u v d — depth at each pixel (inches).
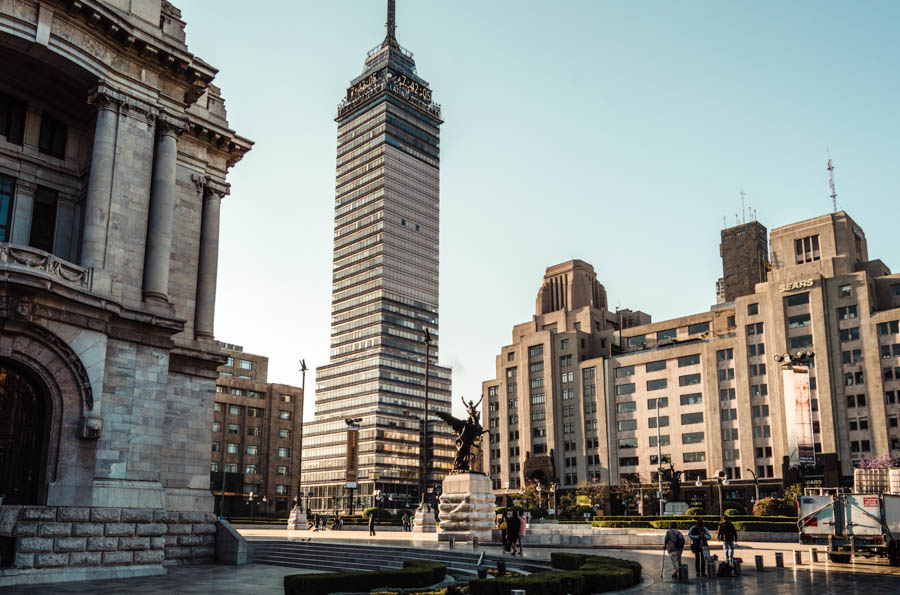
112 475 1224.8
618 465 5285.4
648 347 5629.9
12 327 1112.8
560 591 916.0
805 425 3627.0
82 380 1185.4
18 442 1145.4
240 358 5689.0
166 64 1414.9
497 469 6018.7
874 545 1450.5
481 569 960.9
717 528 2417.6
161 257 1375.5
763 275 5821.9
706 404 4906.5
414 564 1162.6
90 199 1289.4
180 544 1478.8
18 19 1218.6
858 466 4151.1
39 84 1364.4
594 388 5531.5
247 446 5196.9
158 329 1330.0
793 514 2731.3
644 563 1438.2
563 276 6550.2
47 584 1078.4
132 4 1398.9
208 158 1742.1
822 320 4473.4
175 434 1539.1
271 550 1588.3
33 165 1386.6
